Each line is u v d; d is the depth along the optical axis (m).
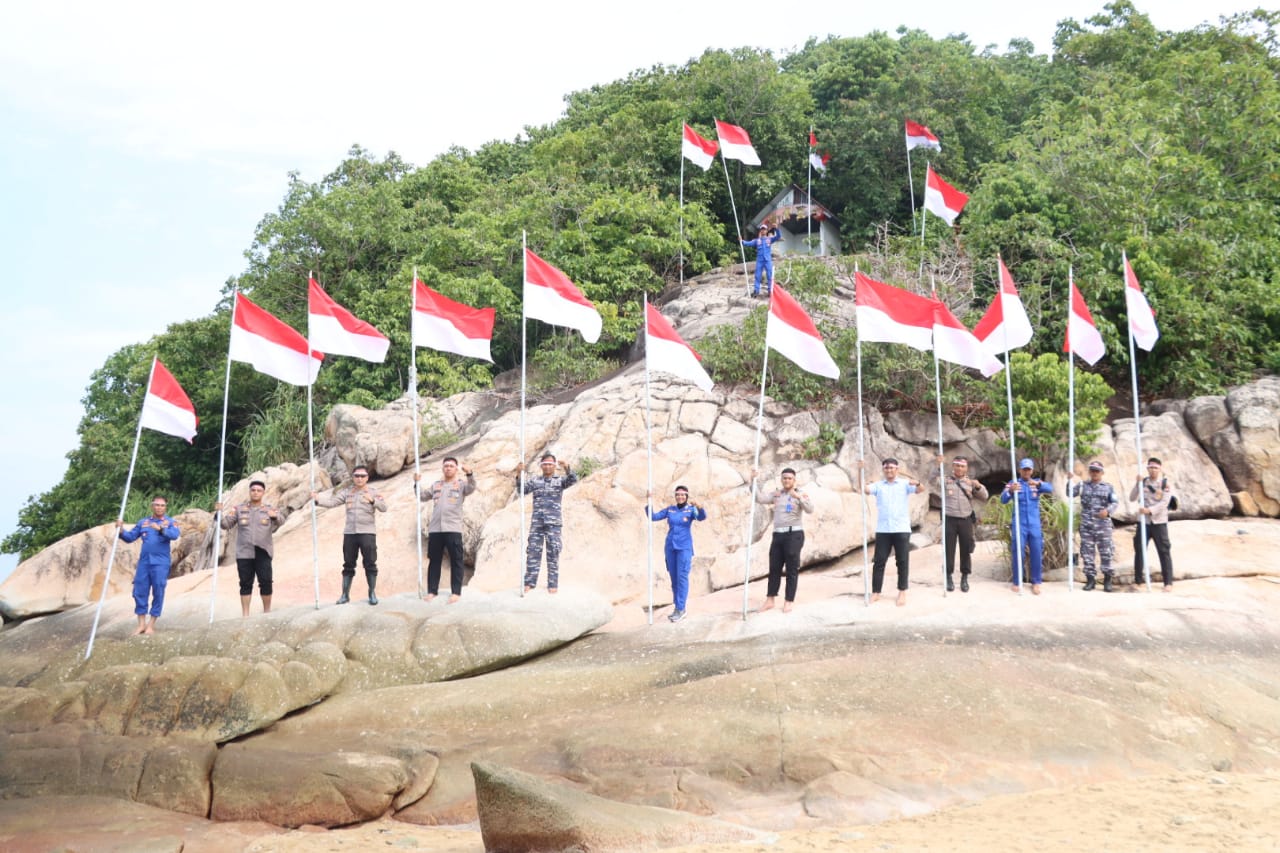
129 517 26.38
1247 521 15.43
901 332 13.77
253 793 9.25
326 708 10.82
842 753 8.77
